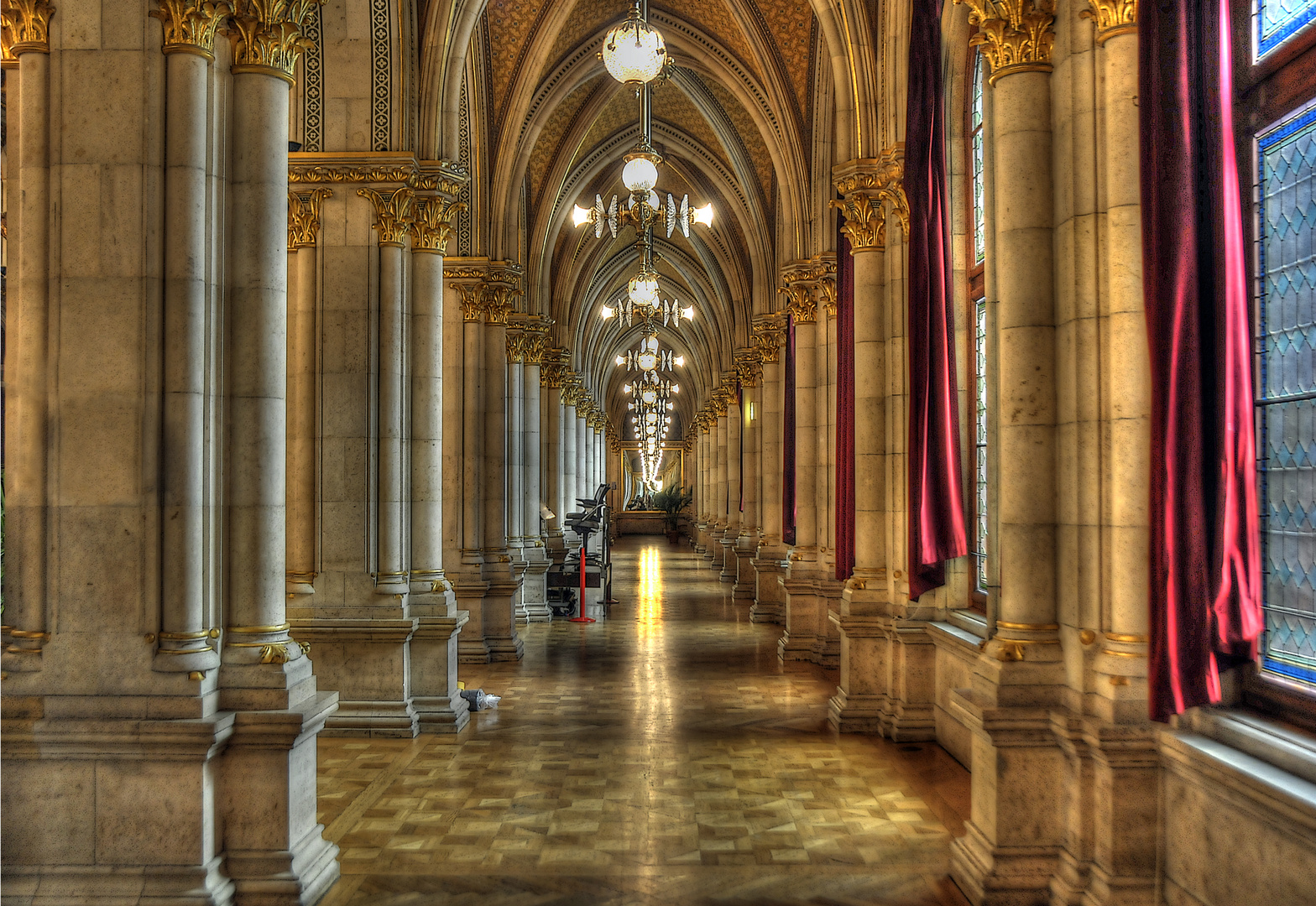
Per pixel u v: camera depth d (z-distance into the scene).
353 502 8.77
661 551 38.53
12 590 4.79
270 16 5.14
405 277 9.16
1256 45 4.11
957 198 8.05
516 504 16.28
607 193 22.33
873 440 9.08
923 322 7.16
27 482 4.78
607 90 17.20
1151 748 4.46
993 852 4.96
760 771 7.51
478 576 12.80
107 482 4.77
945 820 6.36
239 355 5.12
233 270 5.13
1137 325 4.70
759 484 20.72
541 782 7.21
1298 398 3.83
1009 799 4.97
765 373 17.69
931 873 5.45
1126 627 4.67
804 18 13.06
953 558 7.54
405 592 8.91
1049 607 5.16
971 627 7.58
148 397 4.80
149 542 4.77
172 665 4.71
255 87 5.17
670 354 33.97
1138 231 4.72
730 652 13.53
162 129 4.86
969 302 8.18
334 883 5.25
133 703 4.68
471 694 9.76
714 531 29.58
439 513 9.52
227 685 4.89
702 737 8.63
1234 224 3.93
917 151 7.20
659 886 5.25
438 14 9.18
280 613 5.17
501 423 13.59
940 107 7.13
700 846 5.87
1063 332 5.13
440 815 6.43
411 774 7.40
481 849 5.80
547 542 21.83
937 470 7.11
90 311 4.79
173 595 4.78
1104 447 4.82
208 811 4.69
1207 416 3.98
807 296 13.89
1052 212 5.24
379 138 8.95
